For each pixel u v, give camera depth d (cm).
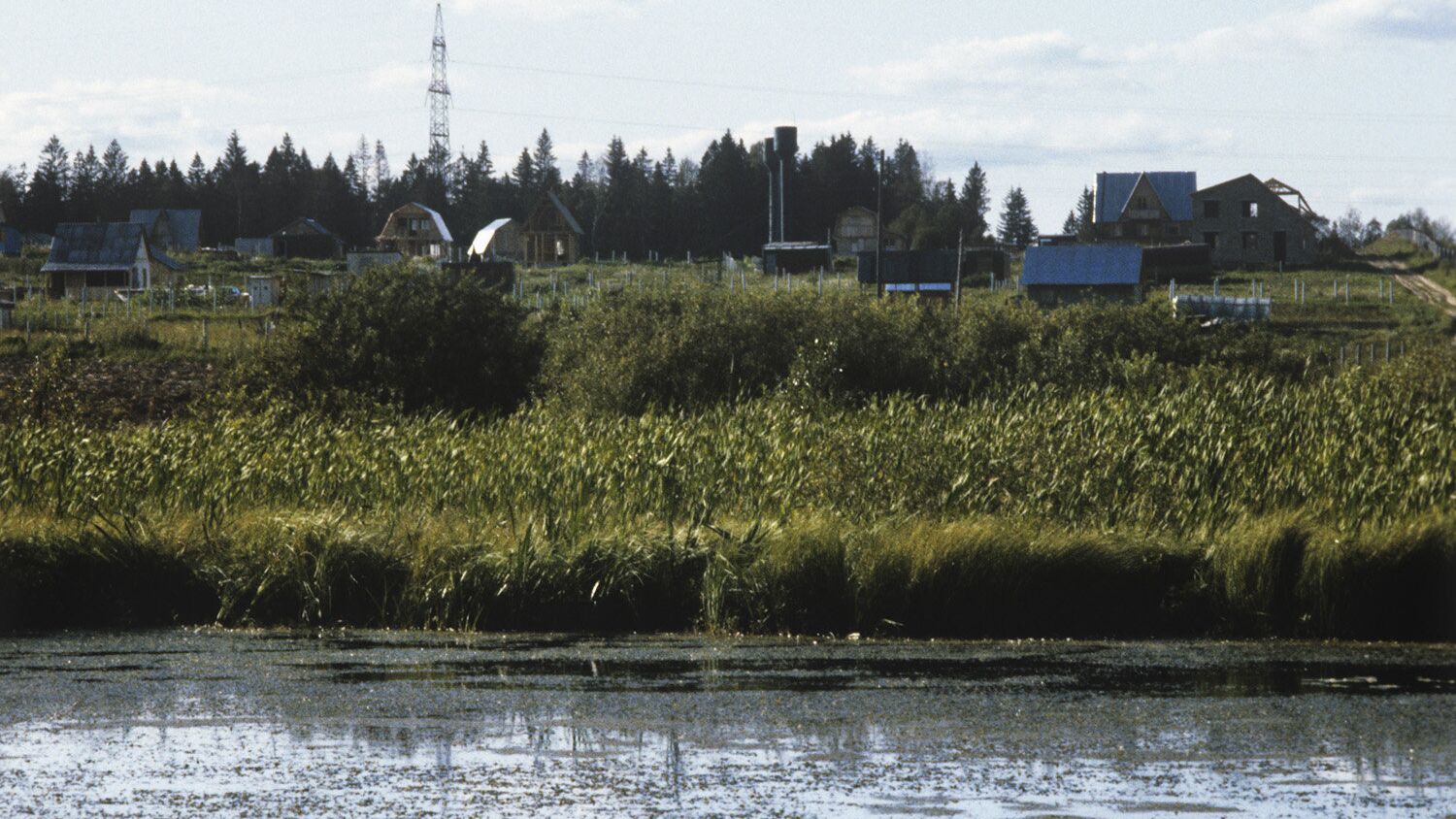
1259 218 19512
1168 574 2884
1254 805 1728
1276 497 3186
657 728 2109
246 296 14000
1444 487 3095
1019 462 3372
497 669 2538
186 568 3117
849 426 3803
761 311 6581
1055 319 7188
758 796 1780
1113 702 2253
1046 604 2848
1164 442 3462
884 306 6975
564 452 3706
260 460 3775
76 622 3036
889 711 2198
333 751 1995
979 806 1731
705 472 3519
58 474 3634
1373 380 4175
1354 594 2777
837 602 2883
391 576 3066
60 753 1994
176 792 1811
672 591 2964
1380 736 2038
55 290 16662
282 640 2831
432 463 3678
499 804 1752
